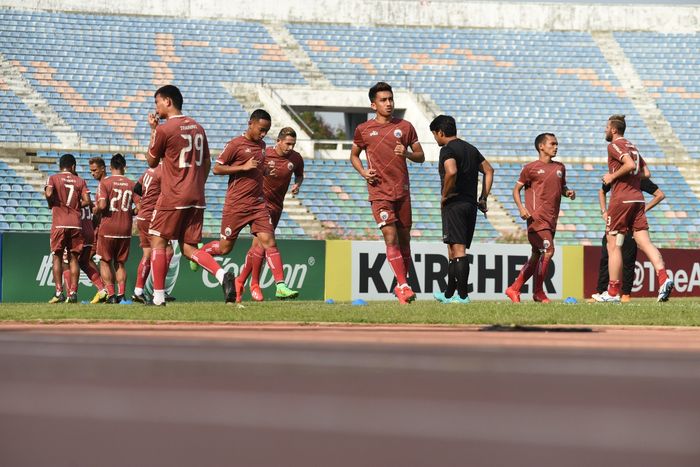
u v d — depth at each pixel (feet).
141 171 118.62
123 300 66.44
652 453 7.19
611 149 54.49
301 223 113.50
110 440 8.07
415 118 138.92
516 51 153.28
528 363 16.10
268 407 10.06
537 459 7.02
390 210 47.85
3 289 75.10
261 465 6.97
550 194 57.36
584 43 155.74
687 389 12.00
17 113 125.80
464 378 13.37
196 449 7.63
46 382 12.68
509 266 84.64
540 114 141.90
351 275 82.23
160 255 43.21
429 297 83.10
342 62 147.84
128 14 146.51
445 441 7.80
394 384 12.52
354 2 154.20
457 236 50.72
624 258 64.34
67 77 134.21
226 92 138.00
